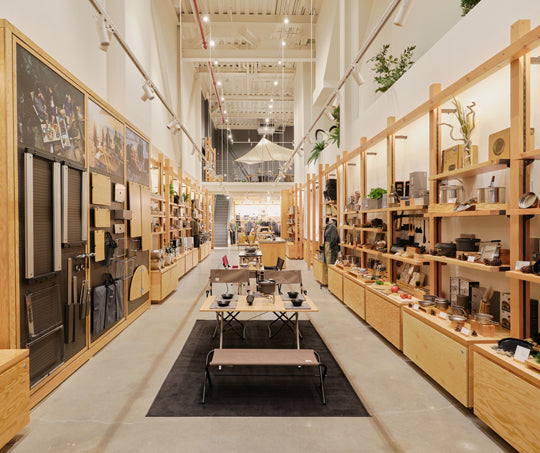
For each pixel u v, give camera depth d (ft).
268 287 14.12
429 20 18.28
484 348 8.30
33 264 9.46
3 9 11.29
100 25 12.38
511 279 9.05
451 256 11.71
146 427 8.66
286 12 37.24
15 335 8.82
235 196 75.36
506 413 7.43
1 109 8.58
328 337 15.72
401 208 14.97
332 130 33.06
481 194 10.19
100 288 13.60
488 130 11.23
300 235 48.42
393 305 13.62
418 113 13.56
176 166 38.19
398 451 7.72
